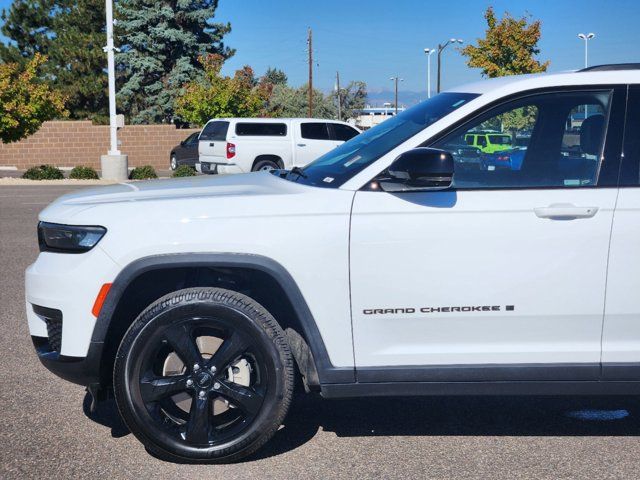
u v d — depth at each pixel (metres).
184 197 4.12
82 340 3.99
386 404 5.02
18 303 7.70
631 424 4.68
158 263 3.94
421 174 3.78
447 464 4.07
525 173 4.06
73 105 46.88
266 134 22.58
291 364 3.99
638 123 4.09
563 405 5.01
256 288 4.30
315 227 3.94
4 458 4.12
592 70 4.20
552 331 4.00
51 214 4.18
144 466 4.03
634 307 3.96
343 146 4.67
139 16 43.28
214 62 38.91
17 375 5.52
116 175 27.20
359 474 3.94
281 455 4.19
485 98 4.14
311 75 55.31
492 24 40.03
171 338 3.94
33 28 49.72
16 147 37.06
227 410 4.13
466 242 3.93
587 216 3.93
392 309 3.96
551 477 3.90
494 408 4.95
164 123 44.53
